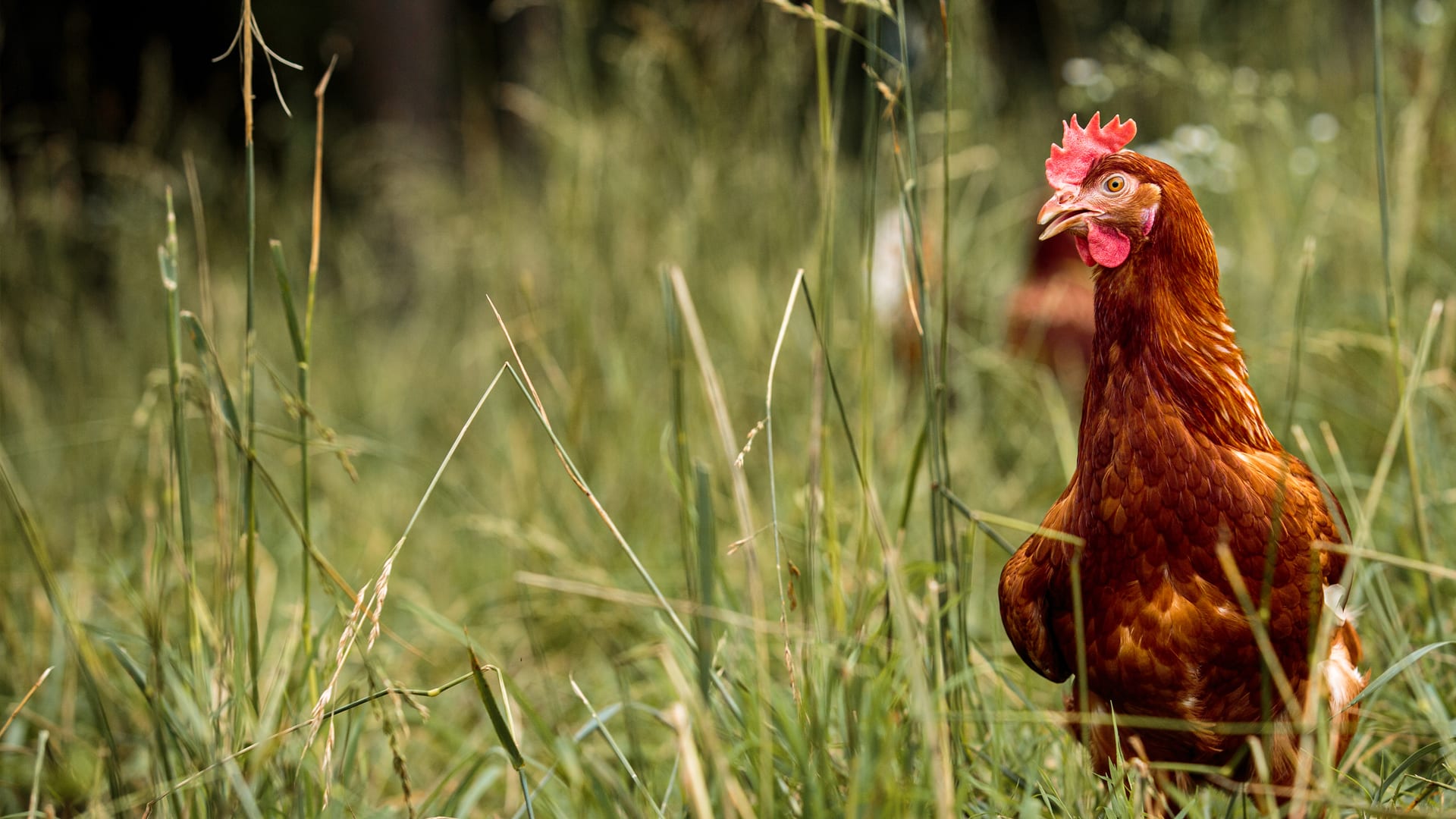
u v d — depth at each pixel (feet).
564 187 17.46
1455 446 12.84
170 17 34.55
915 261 8.48
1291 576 7.14
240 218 23.59
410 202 23.29
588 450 15.17
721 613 7.78
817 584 9.48
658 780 9.82
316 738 8.45
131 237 21.75
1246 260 16.62
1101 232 7.41
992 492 15.66
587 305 16.35
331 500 16.75
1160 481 7.15
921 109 17.48
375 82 30.42
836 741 8.38
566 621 13.48
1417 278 14.69
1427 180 15.37
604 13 24.50
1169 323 7.26
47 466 17.63
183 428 8.11
